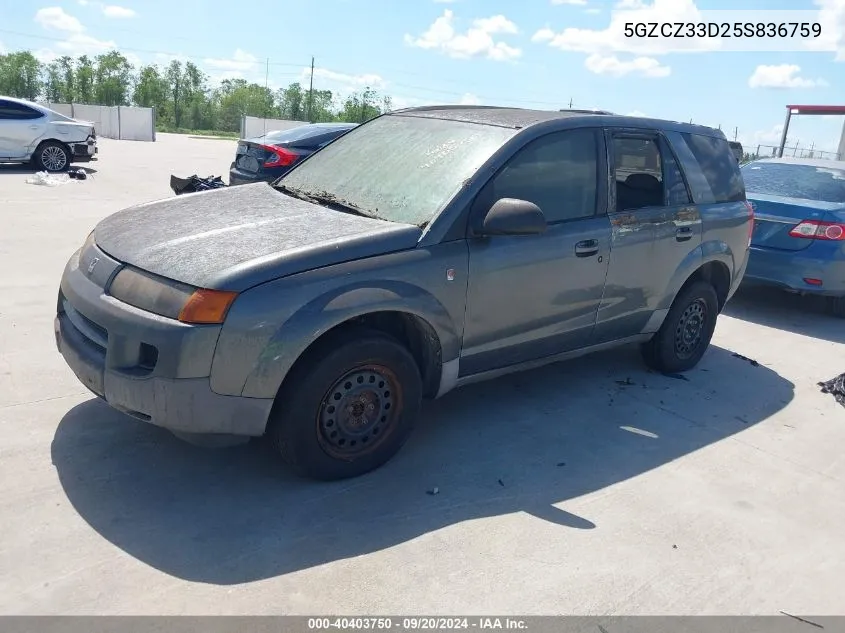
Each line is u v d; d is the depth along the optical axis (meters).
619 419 4.63
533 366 4.47
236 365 3.11
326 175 4.50
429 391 3.94
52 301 6.03
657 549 3.27
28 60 77.12
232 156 24.78
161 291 3.19
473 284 3.82
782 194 7.63
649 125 4.95
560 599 2.88
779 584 3.10
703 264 5.23
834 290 7.10
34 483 3.37
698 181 5.22
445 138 4.31
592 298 4.50
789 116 22.69
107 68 76.94
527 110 4.82
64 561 2.86
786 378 5.71
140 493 3.37
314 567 2.94
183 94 76.25
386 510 3.39
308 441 3.40
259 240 3.48
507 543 3.21
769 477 4.04
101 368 3.27
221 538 3.08
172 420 3.14
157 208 4.16
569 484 3.78
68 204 10.96
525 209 3.65
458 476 3.76
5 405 4.11
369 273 3.43
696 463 4.13
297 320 3.18
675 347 5.41
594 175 4.48
